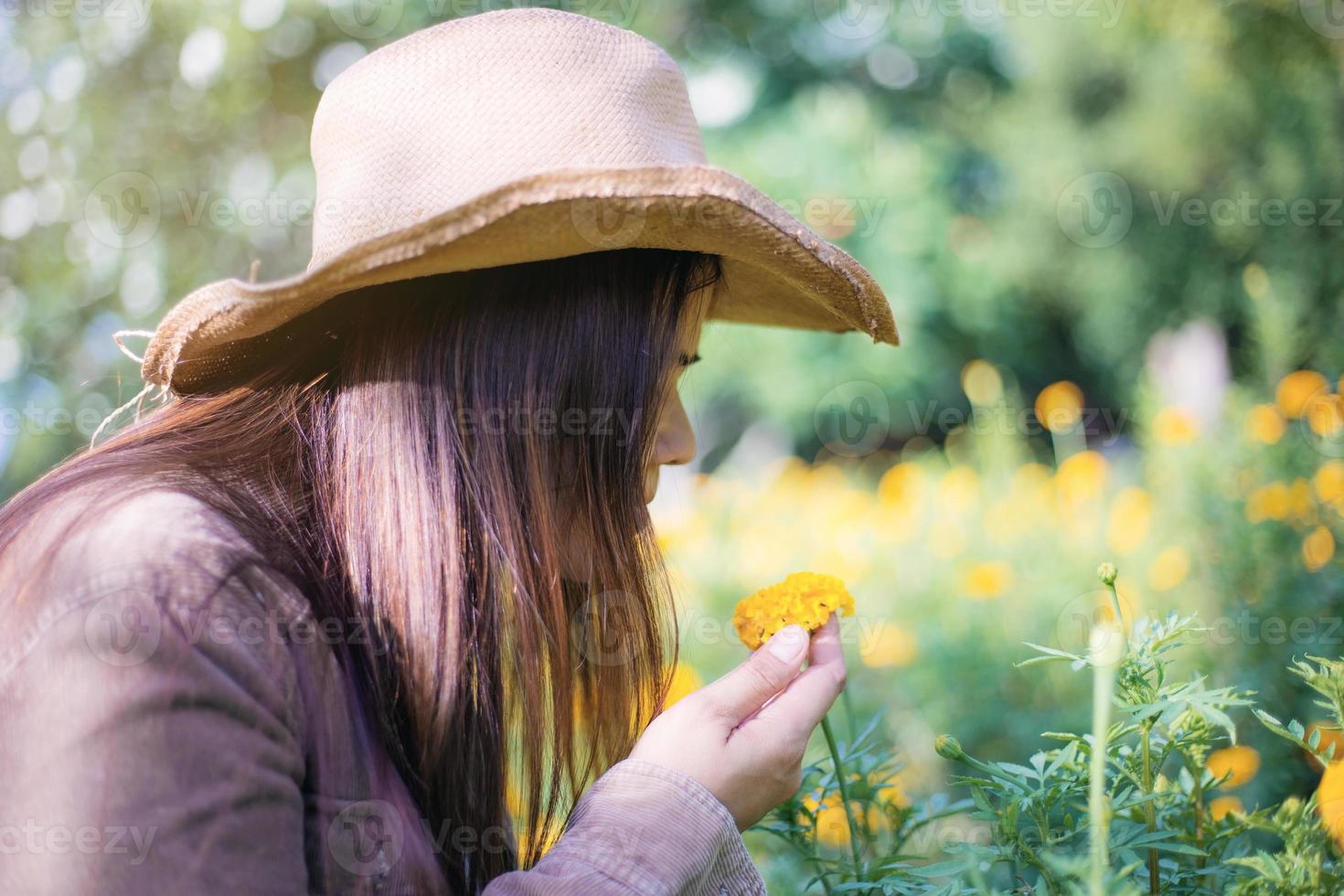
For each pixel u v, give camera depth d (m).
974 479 3.61
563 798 0.98
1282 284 3.33
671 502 3.78
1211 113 4.46
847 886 0.92
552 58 0.88
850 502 3.70
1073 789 0.84
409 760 0.80
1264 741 1.69
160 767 0.62
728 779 0.82
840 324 1.27
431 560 0.81
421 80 0.87
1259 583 2.10
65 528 0.71
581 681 0.91
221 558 0.70
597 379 0.87
